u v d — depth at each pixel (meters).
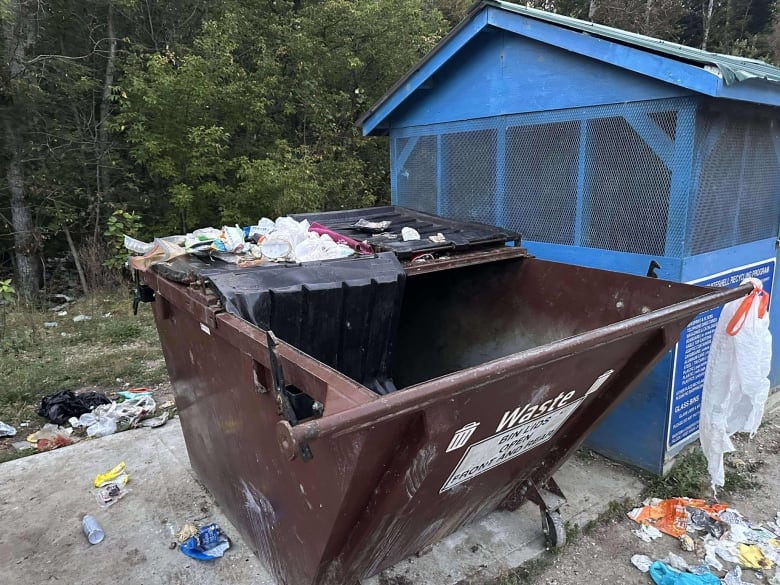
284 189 9.62
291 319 2.21
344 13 11.00
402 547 2.18
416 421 1.38
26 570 2.58
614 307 2.69
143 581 2.49
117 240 8.95
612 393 2.25
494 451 1.94
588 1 17.28
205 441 2.73
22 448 3.81
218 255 2.59
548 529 2.67
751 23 20.98
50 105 9.52
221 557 2.62
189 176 9.61
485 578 2.48
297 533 1.89
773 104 2.98
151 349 5.95
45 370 5.16
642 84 2.86
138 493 3.16
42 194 9.56
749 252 3.49
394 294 2.54
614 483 3.20
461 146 4.07
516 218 3.75
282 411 1.38
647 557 2.65
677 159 2.79
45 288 9.95
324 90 11.34
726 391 2.42
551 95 3.35
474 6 3.51
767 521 2.91
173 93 8.90
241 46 10.73
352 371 2.48
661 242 2.95
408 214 4.17
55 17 9.71
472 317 3.46
